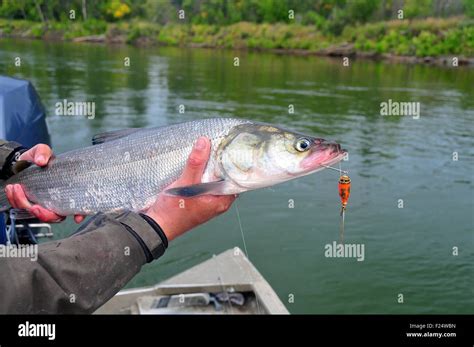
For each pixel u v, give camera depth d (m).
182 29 39.78
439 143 14.44
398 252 8.20
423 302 6.79
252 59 32.34
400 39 33.28
